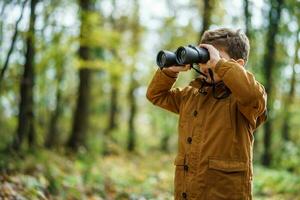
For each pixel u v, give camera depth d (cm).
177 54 239
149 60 1930
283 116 1454
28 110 934
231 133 237
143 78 2116
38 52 1157
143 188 803
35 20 855
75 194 637
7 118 1216
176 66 255
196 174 239
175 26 1692
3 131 1023
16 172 652
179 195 247
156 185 859
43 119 1770
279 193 759
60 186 641
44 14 1070
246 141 240
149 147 2458
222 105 241
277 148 1241
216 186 234
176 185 250
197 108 248
